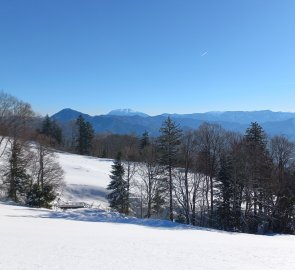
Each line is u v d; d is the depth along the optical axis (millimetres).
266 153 54719
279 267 16203
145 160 67750
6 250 15164
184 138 51375
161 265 14453
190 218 53281
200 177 52812
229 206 51531
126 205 60406
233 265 15836
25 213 38906
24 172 56438
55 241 19375
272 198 52938
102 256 15516
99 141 142750
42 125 129000
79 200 64938
